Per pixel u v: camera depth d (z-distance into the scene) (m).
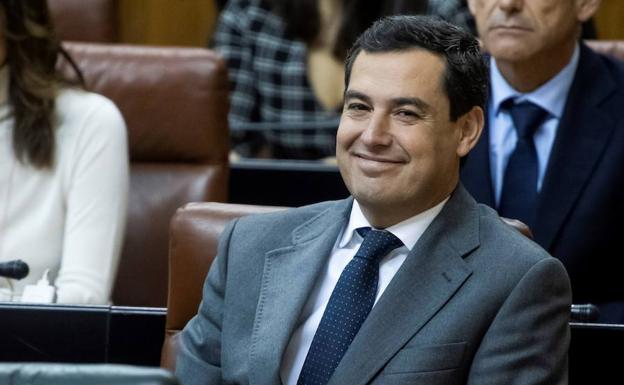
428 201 5.39
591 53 8.16
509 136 8.04
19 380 3.45
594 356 5.88
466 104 5.35
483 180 7.91
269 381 5.29
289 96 10.80
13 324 6.11
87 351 6.15
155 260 8.27
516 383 5.07
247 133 10.85
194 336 5.71
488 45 7.94
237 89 10.89
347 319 5.34
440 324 5.16
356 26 10.61
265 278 5.53
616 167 7.81
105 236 7.38
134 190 8.33
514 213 7.88
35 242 7.32
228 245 5.73
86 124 7.48
